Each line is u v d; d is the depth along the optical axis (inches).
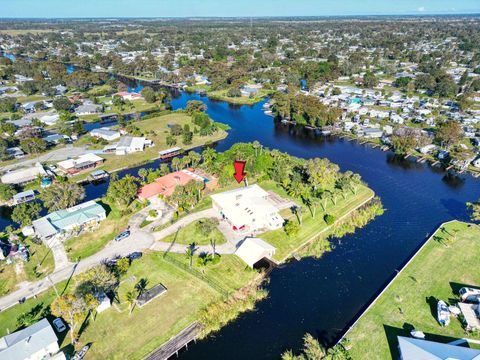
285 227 3560.5
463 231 3659.0
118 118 7534.5
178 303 2765.7
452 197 4532.5
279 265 3250.5
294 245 3489.2
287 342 2509.8
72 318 2444.6
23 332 2378.2
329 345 2479.1
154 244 3452.3
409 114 7770.7
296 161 5354.3
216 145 6437.0
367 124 7288.4
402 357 2176.4
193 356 2405.3
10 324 2583.7
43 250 3366.1
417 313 2637.8
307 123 7578.7
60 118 7578.7
